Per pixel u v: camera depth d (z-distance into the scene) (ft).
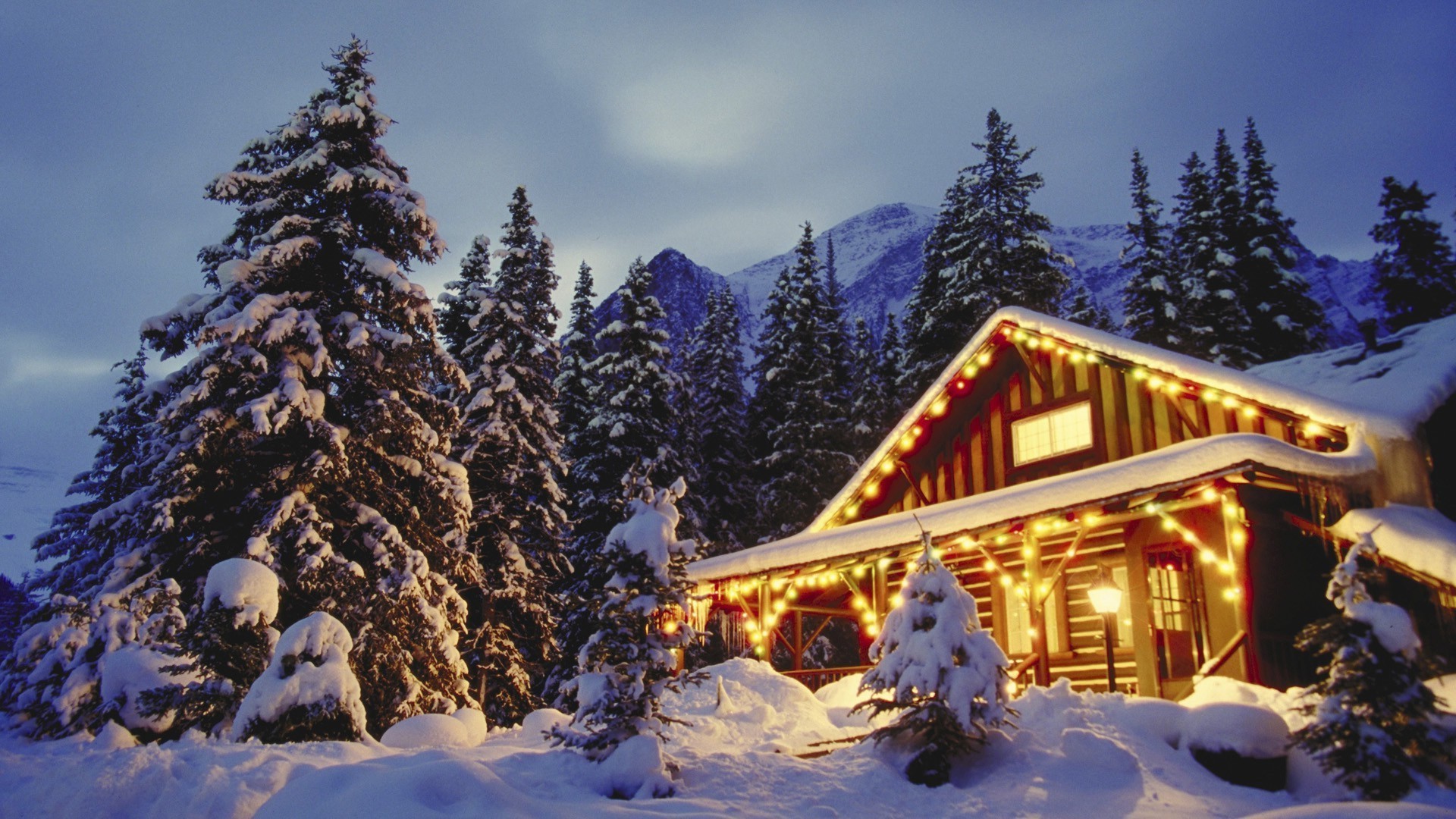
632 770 27.14
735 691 44.68
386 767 24.50
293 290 62.59
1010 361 61.87
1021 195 118.73
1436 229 116.78
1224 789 27.20
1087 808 25.75
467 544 84.69
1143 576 51.24
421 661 62.03
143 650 42.75
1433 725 26.40
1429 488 43.91
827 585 69.82
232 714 41.32
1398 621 27.09
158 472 56.70
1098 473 45.98
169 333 62.39
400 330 65.98
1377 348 57.88
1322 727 26.99
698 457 129.18
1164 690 48.85
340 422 61.87
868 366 143.43
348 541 61.46
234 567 42.22
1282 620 45.60
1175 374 51.47
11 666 57.52
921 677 29.09
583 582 97.81
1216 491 40.96
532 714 45.24
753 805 26.53
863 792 27.71
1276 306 117.39
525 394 94.58
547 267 101.30
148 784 27.99
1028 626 58.08
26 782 31.73
